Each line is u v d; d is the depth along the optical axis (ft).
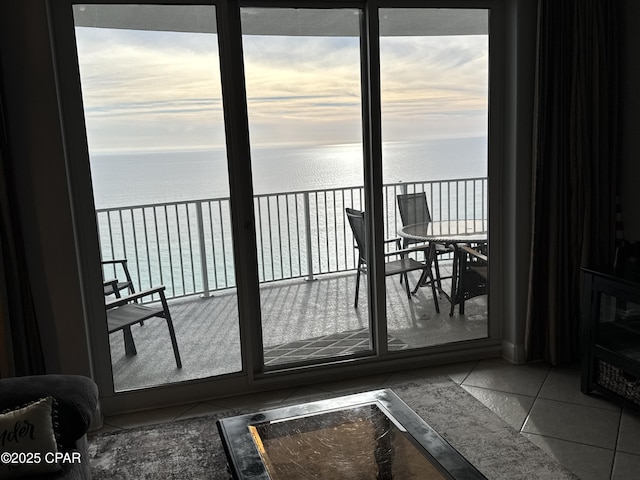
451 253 12.51
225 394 11.46
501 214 12.46
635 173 11.76
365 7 11.12
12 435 6.44
